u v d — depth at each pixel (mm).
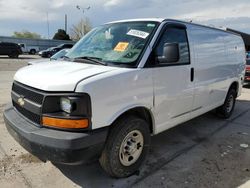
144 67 3486
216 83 5312
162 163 3992
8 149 4273
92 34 4496
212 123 6082
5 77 13398
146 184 3418
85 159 2926
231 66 5961
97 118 2971
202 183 3475
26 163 3850
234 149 4609
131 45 3701
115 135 3221
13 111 3578
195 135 5266
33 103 3076
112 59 3588
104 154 3225
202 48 4723
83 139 2832
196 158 4199
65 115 2883
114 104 3127
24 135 3018
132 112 3555
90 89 2891
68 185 3354
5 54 30062
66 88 2875
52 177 3518
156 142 4824
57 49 30547
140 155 3652
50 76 3109
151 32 3770
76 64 3586
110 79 3082
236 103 8367
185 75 4215
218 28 5508
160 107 3820
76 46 4473
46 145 2844
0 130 5082
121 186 3361
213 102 5418
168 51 3488
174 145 4707
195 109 4719
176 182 3482
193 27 4562
